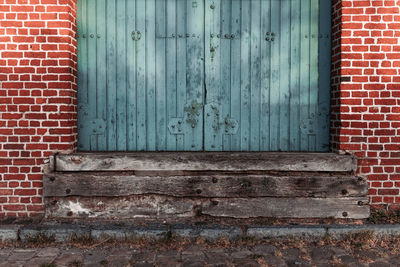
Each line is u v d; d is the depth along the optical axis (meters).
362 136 4.45
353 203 4.39
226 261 3.64
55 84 4.39
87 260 3.67
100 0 4.70
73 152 4.59
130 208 4.44
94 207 4.42
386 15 4.37
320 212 4.40
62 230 4.13
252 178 4.40
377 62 4.40
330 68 4.76
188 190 4.40
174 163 4.47
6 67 4.36
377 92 4.41
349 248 3.95
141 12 4.72
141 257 3.74
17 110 4.38
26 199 4.41
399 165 4.46
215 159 4.48
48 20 4.35
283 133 4.79
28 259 3.69
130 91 4.76
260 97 4.77
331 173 4.48
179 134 4.78
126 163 4.45
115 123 4.77
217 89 4.76
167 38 4.73
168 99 4.77
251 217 4.42
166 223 4.37
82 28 4.71
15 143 4.39
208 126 4.78
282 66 4.76
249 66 4.76
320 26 4.73
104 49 4.73
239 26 4.74
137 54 4.75
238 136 4.79
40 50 4.37
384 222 4.35
